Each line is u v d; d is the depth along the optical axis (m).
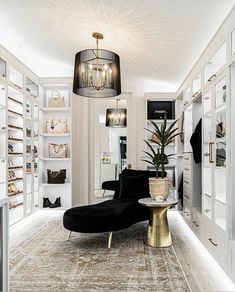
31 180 4.67
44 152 5.33
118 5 2.66
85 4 2.70
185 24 2.91
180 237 3.67
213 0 2.44
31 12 2.95
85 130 5.32
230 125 2.39
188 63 4.08
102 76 3.24
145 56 3.95
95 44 3.71
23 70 4.27
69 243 3.37
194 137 3.71
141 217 3.70
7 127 3.71
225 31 2.48
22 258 2.86
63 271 2.53
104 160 5.34
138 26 3.06
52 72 5.24
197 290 2.20
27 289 2.18
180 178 4.92
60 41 3.73
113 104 5.39
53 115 5.35
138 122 5.34
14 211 4.32
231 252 2.27
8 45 3.95
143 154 5.30
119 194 4.40
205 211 3.18
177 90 5.11
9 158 4.32
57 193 5.34
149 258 2.88
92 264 2.70
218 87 2.84
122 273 2.49
